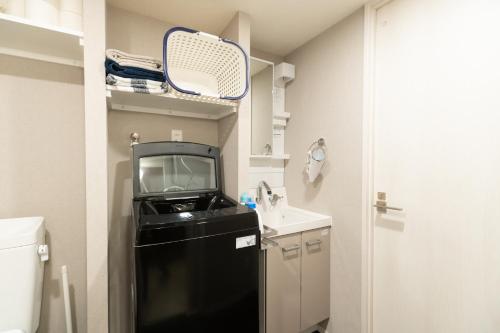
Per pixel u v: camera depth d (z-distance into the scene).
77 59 1.26
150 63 1.20
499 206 0.99
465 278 1.09
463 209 1.09
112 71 1.08
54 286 1.26
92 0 1.05
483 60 1.03
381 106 1.42
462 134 1.09
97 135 1.05
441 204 1.17
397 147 1.34
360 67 1.50
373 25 1.44
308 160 1.81
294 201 2.03
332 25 1.69
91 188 1.04
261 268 1.45
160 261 0.89
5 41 1.08
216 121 1.81
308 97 1.89
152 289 0.87
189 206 1.33
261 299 1.45
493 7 1.00
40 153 1.22
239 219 1.05
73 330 1.29
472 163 1.06
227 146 1.63
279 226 1.48
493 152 1.00
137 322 0.85
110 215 1.43
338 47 1.65
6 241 0.93
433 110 1.19
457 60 1.10
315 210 1.83
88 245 1.04
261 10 1.50
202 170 1.45
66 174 1.28
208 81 1.42
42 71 1.21
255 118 1.93
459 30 1.09
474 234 1.06
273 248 1.45
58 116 1.25
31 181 1.20
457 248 1.12
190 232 0.94
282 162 2.15
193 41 1.24
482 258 1.04
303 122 1.94
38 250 1.04
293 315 1.54
